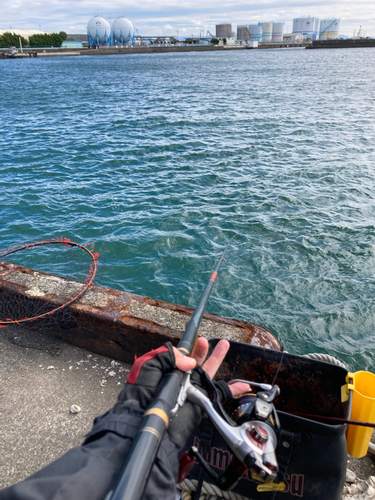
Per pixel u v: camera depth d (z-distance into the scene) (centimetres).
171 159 1412
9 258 591
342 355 490
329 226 824
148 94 3653
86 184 1148
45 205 978
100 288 304
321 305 576
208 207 947
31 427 229
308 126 1994
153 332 252
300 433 143
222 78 5322
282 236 786
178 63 9869
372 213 888
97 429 73
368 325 537
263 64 8531
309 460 146
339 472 146
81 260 491
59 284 305
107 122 2230
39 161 1412
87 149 1588
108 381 261
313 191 1039
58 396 249
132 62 10875
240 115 2380
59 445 218
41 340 290
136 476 58
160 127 2047
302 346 505
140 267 686
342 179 1130
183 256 717
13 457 212
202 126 2050
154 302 285
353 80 4697
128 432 70
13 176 1237
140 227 843
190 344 106
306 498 153
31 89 4219
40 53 15375
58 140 1773
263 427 93
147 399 78
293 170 1230
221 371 191
